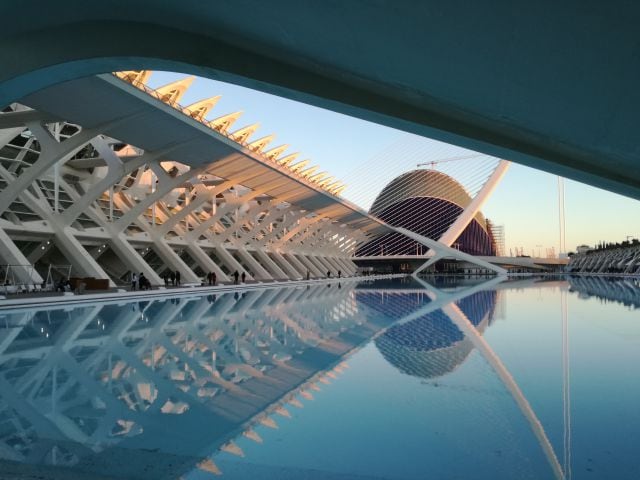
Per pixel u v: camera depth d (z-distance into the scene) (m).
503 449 3.11
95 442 3.23
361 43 3.49
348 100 4.34
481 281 38.72
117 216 24.22
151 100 15.02
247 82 4.62
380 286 29.84
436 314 12.34
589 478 2.67
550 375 5.27
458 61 3.18
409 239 63.19
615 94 2.79
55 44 4.78
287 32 3.81
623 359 6.19
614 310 13.01
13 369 5.52
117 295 15.77
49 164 15.53
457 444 3.21
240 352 6.69
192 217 29.06
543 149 4.02
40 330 8.68
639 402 4.20
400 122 4.33
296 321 10.58
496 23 2.64
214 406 4.09
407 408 4.05
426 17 2.86
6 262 14.94
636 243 53.81
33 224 17.22
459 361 6.09
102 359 6.12
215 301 15.84
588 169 4.04
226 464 2.88
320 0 3.18
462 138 4.23
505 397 4.38
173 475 2.72
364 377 5.21
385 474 2.74
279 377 5.19
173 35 4.59
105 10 4.58
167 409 4.02
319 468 2.82
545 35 2.55
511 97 3.35
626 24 2.23
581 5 2.23
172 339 7.77
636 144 3.29
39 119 14.91
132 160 19.02
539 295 19.86
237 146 20.38
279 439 3.31
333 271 49.19
